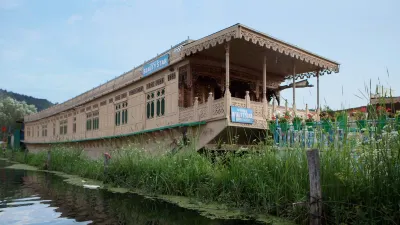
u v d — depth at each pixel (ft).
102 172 47.80
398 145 18.54
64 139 96.22
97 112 75.51
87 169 53.78
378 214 18.19
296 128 29.81
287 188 23.32
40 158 80.23
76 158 67.21
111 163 44.73
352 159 21.04
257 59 47.85
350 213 18.97
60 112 99.60
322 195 20.43
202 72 47.67
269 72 56.65
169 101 48.42
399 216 17.39
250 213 24.18
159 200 30.94
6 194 36.06
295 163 23.57
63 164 65.62
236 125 37.09
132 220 23.85
